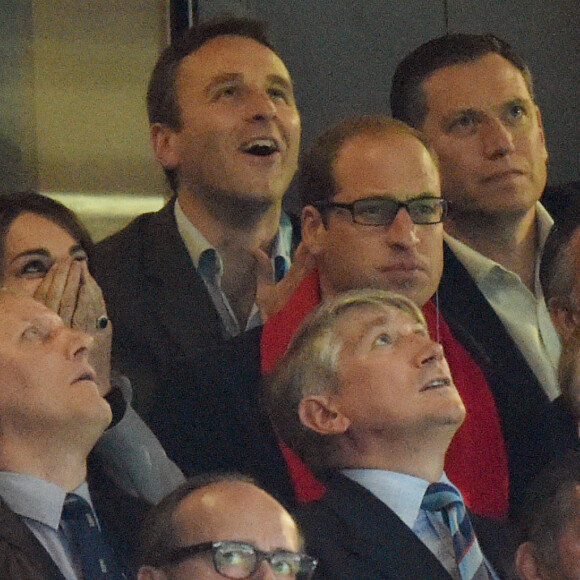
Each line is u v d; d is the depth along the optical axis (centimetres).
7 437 1316
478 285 1736
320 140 1605
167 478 1455
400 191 1564
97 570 1299
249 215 1717
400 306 1457
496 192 1750
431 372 1420
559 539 1414
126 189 1897
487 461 1548
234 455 1498
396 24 2108
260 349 1552
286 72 1762
